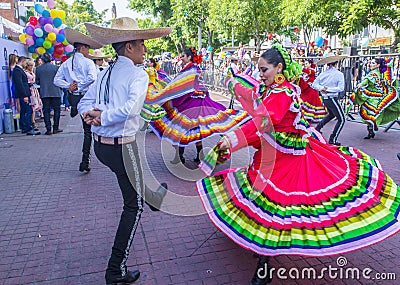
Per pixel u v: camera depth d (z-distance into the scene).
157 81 4.71
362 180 2.97
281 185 2.86
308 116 7.17
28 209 4.47
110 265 2.84
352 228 2.70
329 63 7.17
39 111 11.24
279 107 2.76
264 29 21.55
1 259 3.36
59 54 9.68
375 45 24.28
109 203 4.62
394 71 9.15
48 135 9.00
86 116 2.67
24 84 8.84
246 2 19.34
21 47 11.04
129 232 2.81
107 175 5.74
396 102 7.87
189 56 5.40
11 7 24.22
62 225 4.03
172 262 3.27
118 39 2.73
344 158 3.15
